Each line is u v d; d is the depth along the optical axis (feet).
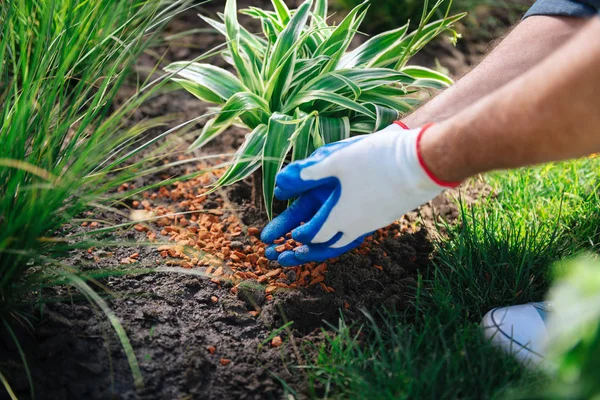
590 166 7.75
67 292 5.82
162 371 5.35
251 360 5.58
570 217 7.01
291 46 6.47
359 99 6.71
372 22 10.48
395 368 5.17
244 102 6.32
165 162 7.94
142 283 6.14
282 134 6.21
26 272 5.57
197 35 10.20
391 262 6.61
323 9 7.43
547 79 4.16
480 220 6.98
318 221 5.59
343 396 5.25
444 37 10.51
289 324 5.78
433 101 6.14
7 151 5.08
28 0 7.11
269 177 6.13
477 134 4.59
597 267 3.22
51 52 6.02
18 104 5.40
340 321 5.69
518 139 4.42
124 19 7.35
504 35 7.00
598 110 4.10
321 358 5.43
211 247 6.63
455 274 6.36
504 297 6.17
